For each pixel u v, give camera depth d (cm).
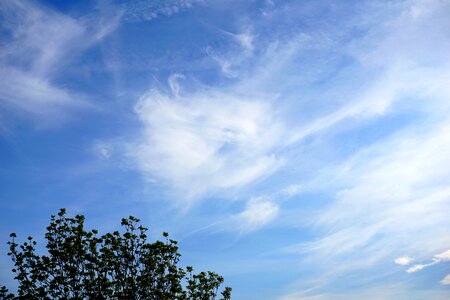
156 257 2445
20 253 2286
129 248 2414
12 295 2212
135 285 2350
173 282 2405
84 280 2298
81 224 2398
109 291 2333
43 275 2264
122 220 2433
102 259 2373
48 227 2334
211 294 2695
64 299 2228
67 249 2311
